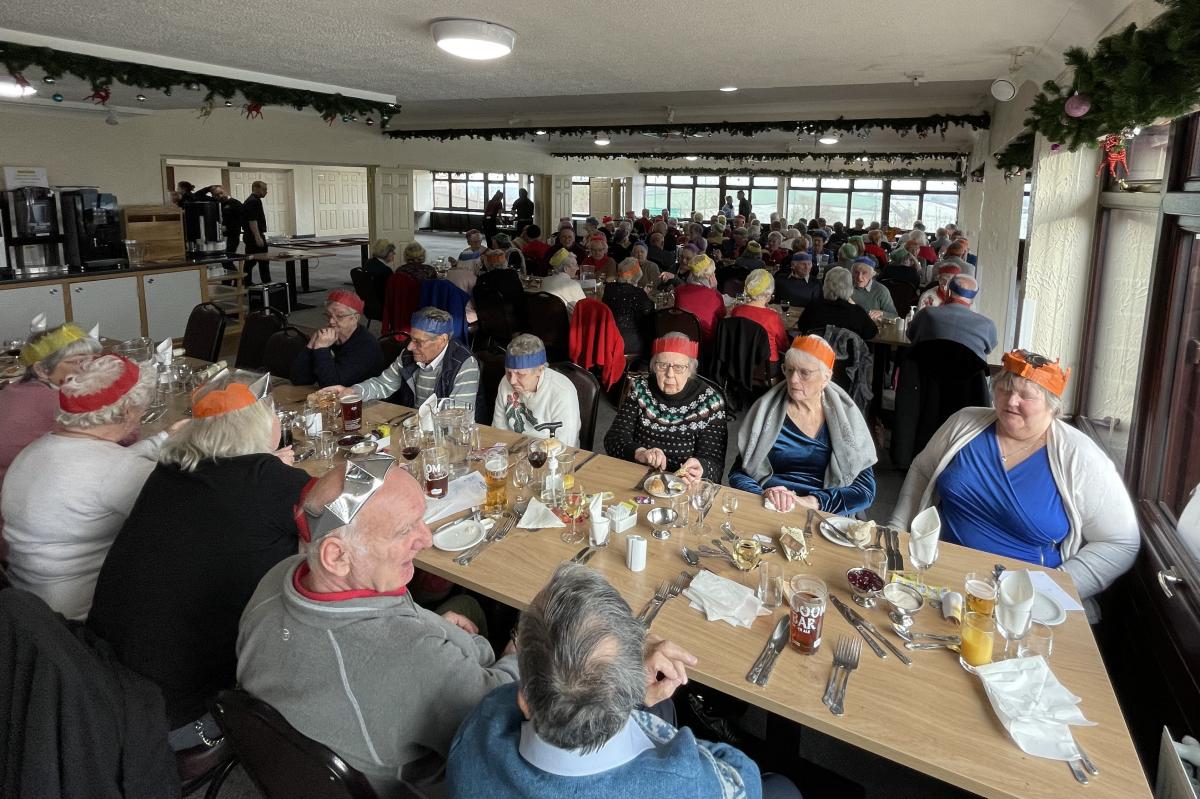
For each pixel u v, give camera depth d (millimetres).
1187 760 1461
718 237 11039
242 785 1963
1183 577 1801
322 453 2426
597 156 13781
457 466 2361
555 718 875
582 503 1987
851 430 2309
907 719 1257
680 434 2570
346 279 11602
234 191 15773
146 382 1942
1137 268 2898
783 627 1516
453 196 20141
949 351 3432
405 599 1249
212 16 2904
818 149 11898
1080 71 2121
